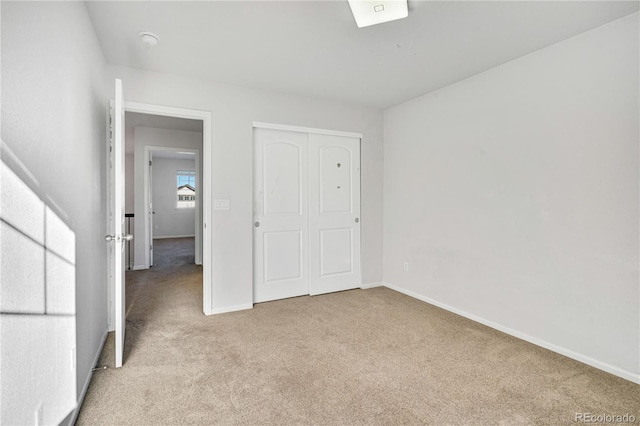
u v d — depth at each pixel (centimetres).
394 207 413
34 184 122
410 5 201
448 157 338
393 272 418
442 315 325
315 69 299
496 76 291
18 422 106
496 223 292
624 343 213
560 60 246
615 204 217
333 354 243
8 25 102
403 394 194
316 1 199
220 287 331
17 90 108
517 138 275
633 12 207
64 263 155
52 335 137
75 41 180
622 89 213
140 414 174
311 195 389
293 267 384
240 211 340
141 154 539
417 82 330
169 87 308
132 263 550
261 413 176
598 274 225
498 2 198
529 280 267
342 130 400
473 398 190
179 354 241
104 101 279
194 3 201
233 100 336
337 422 169
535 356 242
